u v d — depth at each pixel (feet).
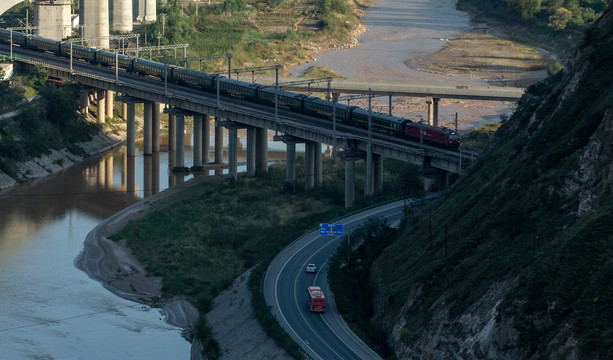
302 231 543.39
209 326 434.30
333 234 486.79
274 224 603.67
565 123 413.18
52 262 553.23
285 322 394.93
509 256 349.00
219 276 518.37
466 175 522.06
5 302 483.51
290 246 501.56
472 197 433.07
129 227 611.88
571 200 353.51
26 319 461.78
